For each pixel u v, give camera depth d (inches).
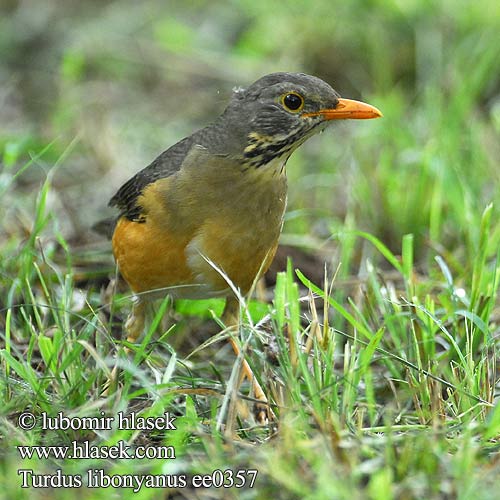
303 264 527.5
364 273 504.1
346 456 318.7
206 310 475.8
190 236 406.6
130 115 741.9
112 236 462.3
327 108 418.0
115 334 470.9
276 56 772.6
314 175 621.0
